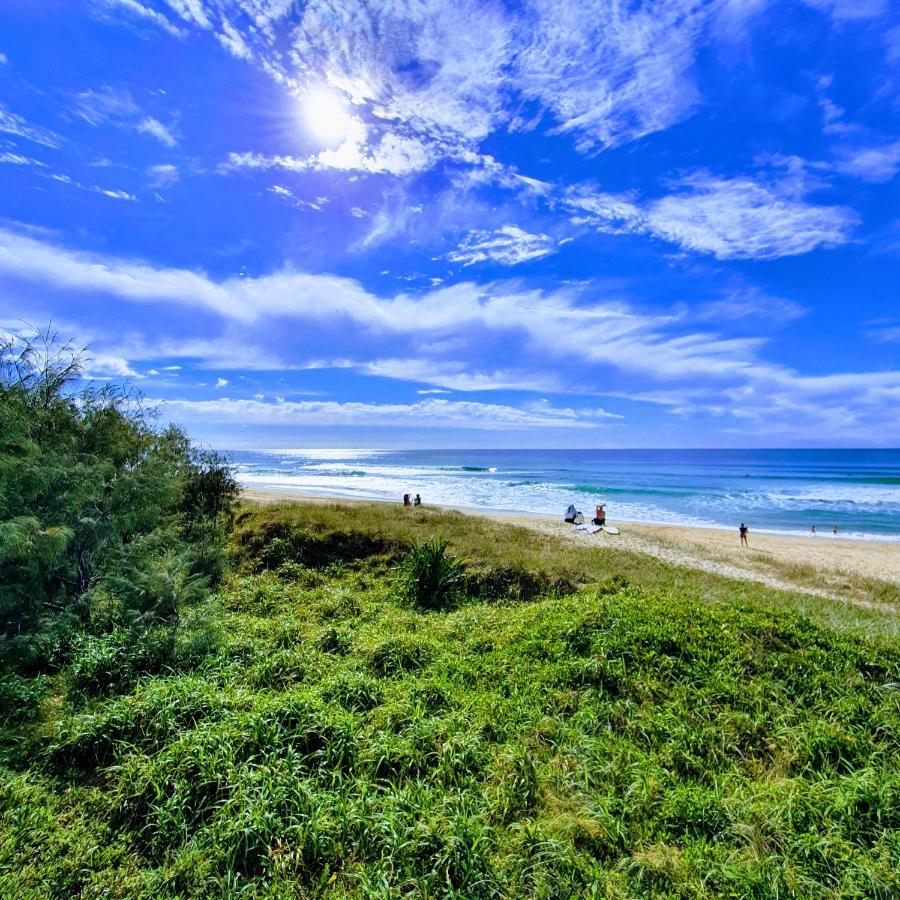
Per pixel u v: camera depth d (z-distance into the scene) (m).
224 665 6.04
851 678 5.74
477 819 3.65
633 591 9.11
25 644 5.67
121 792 3.86
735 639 6.39
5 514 6.03
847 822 3.76
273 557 11.88
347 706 5.15
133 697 5.04
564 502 40.56
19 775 4.07
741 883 3.23
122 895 3.13
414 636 7.24
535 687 5.59
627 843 3.58
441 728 4.67
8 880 3.14
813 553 21.84
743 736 4.83
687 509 37.81
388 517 16.84
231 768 3.97
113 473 8.02
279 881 3.22
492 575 11.21
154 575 7.23
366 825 3.55
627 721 5.00
